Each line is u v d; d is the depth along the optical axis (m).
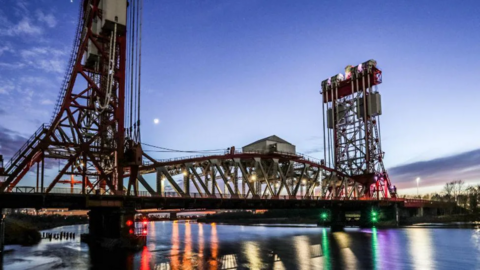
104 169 62.44
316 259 44.09
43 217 188.75
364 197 108.19
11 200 47.22
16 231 74.00
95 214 63.19
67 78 58.69
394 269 37.25
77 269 38.06
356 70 121.19
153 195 57.72
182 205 60.72
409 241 63.12
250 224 152.12
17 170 49.38
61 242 69.75
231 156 75.62
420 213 129.12
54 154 56.25
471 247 54.16
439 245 56.88
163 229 124.94
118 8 59.47
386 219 110.06
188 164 67.81
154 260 43.66
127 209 53.47
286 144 91.81
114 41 56.69
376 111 115.06
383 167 113.38
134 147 54.66
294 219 160.75
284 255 47.81
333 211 112.69
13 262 43.47
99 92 57.06
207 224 172.75
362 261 42.22
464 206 158.62
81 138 54.72
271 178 88.56
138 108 57.69
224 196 67.44
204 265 40.06
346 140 120.06
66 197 49.94
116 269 37.94
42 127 52.47
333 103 125.25
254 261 42.81
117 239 52.94
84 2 64.00
